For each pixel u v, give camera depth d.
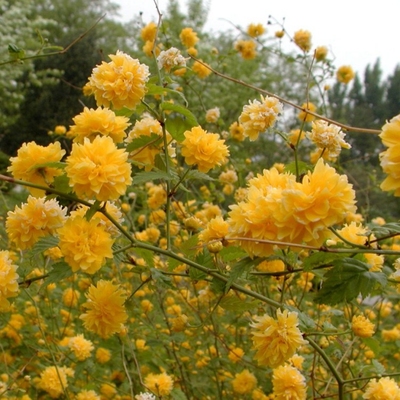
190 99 2.20
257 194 0.43
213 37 3.04
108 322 0.50
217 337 0.80
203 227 0.73
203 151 0.56
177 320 0.75
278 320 0.46
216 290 0.50
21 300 0.98
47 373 0.75
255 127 0.59
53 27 5.39
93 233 0.46
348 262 0.45
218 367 0.90
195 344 0.98
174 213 1.00
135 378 0.84
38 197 0.51
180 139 0.59
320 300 0.45
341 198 0.39
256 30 1.26
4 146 4.65
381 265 0.54
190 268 0.53
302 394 0.53
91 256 0.45
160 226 1.22
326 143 0.57
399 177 0.37
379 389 0.53
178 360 0.84
